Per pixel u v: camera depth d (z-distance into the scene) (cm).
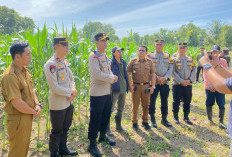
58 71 237
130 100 602
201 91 733
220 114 415
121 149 313
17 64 191
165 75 395
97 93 283
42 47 308
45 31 303
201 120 452
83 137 344
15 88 180
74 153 286
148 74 375
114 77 283
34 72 338
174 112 435
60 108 241
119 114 374
